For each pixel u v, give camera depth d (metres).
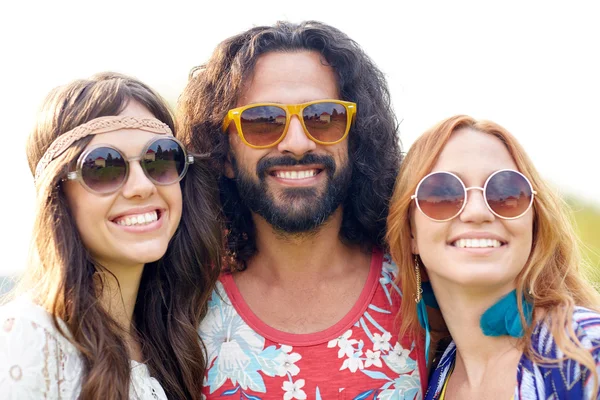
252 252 3.21
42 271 2.38
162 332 2.79
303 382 2.83
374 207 3.23
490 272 2.38
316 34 3.20
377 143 3.35
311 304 3.03
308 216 3.03
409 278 2.77
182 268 2.84
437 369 2.80
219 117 3.22
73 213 2.42
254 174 3.08
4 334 2.15
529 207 2.42
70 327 2.28
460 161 2.49
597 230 7.07
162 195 2.55
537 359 2.30
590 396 2.14
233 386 2.83
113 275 2.49
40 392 2.15
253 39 3.17
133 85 2.58
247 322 2.94
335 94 3.24
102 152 2.37
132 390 2.41
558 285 2.47
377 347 2.89
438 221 2.49
